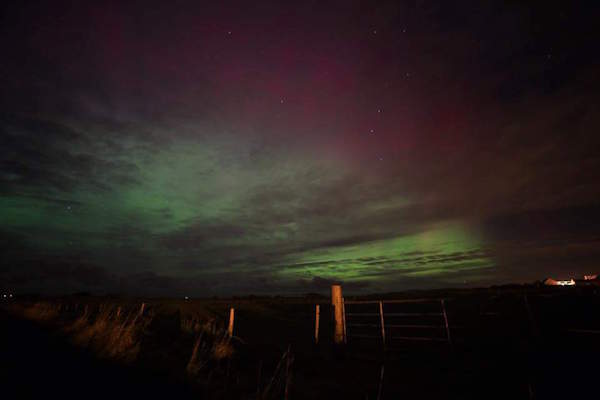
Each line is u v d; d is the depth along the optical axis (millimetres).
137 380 5121
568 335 10547
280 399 5711
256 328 17734
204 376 6383
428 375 7535
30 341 6754
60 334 8359
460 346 10422
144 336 10047
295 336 14648
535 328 9469
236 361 8570
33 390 3748
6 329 8102
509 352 8734
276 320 22531
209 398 5012
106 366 5660
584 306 13398
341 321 11562
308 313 27375
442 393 6379
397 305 27281
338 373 8062
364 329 17109
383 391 6617
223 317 24203
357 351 10734
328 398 6098
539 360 7715
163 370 6109
